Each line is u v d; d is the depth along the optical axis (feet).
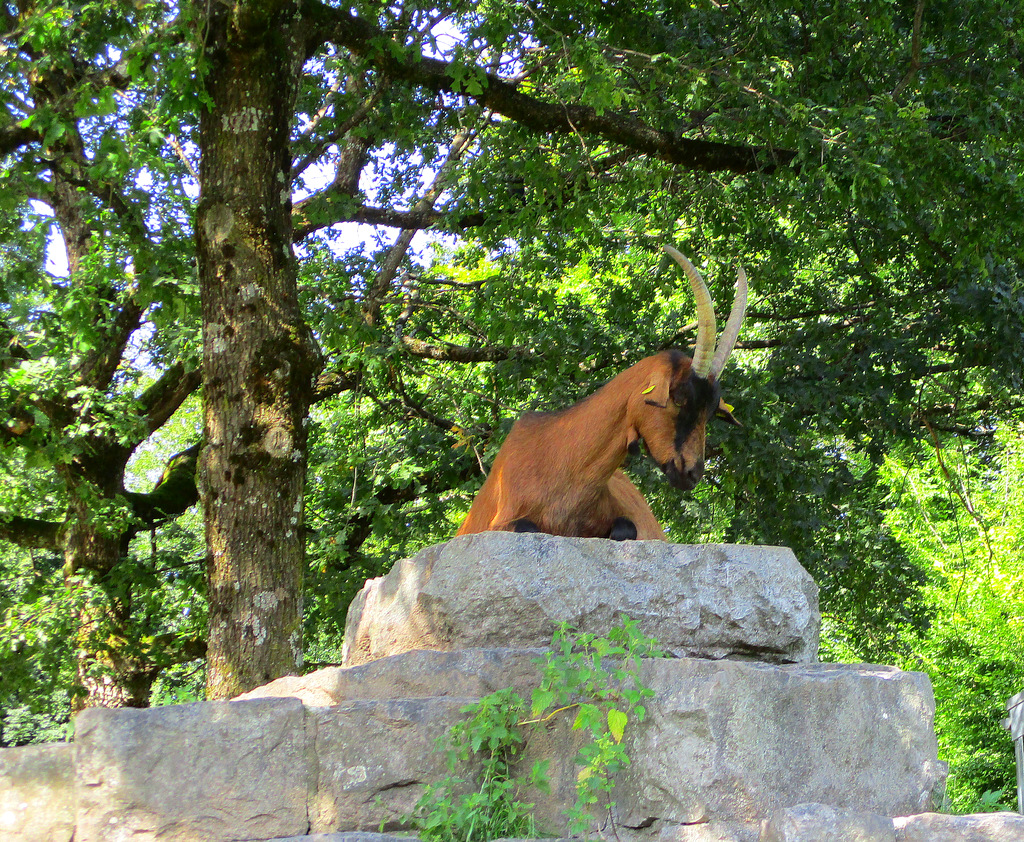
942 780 14.14
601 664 13.57
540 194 35.37
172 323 38.50
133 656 39.24
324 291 37.32
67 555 41.93
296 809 12.66
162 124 29.45
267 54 27.68
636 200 42.93
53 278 34.47
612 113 34.81
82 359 39.09
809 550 42.01
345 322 35.73
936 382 50.14
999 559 59.77
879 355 43.80
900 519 65.41
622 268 50.37
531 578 14.79
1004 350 41.96
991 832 12.05
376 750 13.14
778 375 43.60
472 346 45.85
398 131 37.06
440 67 32.53
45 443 35.94
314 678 15.07
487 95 33.24
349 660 17.69
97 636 38.37
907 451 52.54
